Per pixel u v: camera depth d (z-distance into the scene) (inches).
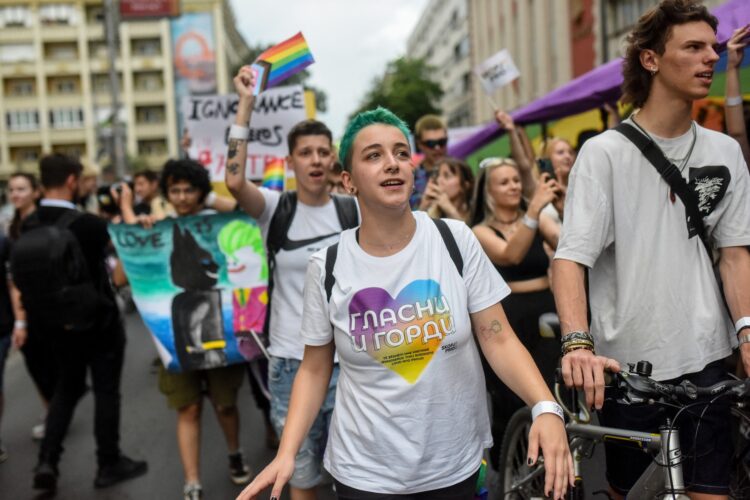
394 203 83.6
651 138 98.0
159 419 245.6
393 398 85.4
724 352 97.3
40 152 2598.4
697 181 97.3
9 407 277.3
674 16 94.7
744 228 98.7
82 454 214.8
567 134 336.8
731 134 146.5
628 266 97.9
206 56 2524.6
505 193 160.1
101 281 189.9
